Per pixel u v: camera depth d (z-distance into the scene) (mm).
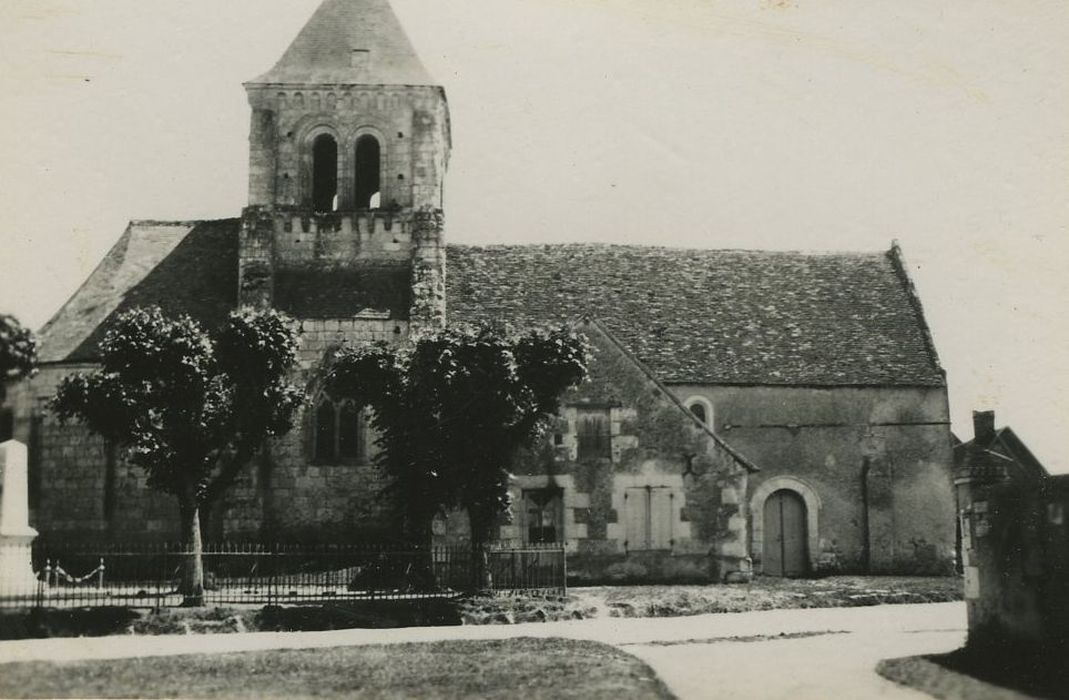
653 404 30031
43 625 20734
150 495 31156
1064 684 15203
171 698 14961
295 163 33656
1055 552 15984
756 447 34406
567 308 35438
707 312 36281
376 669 16609
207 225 35406
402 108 33969
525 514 29297
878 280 38031
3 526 22500
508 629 21453
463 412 24922
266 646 19125
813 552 34156
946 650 18156
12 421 31516
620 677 15820
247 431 24859
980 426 36844
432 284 32844
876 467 34594
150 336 23531
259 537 30703
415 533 27656
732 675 16219
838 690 15281
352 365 26656
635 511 29609
